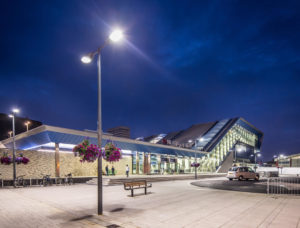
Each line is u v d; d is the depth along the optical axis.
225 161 71.62
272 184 24.27
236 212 9.78
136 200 13.20
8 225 7.90
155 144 44.88
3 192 17.12
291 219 8.52
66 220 8.49
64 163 29.52
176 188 19.88
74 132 30.08
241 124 93.31
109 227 7.55
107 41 9.52
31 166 26.50
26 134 30.97
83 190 18.42
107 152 9.90
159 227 7.55
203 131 84.31
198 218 8.74
